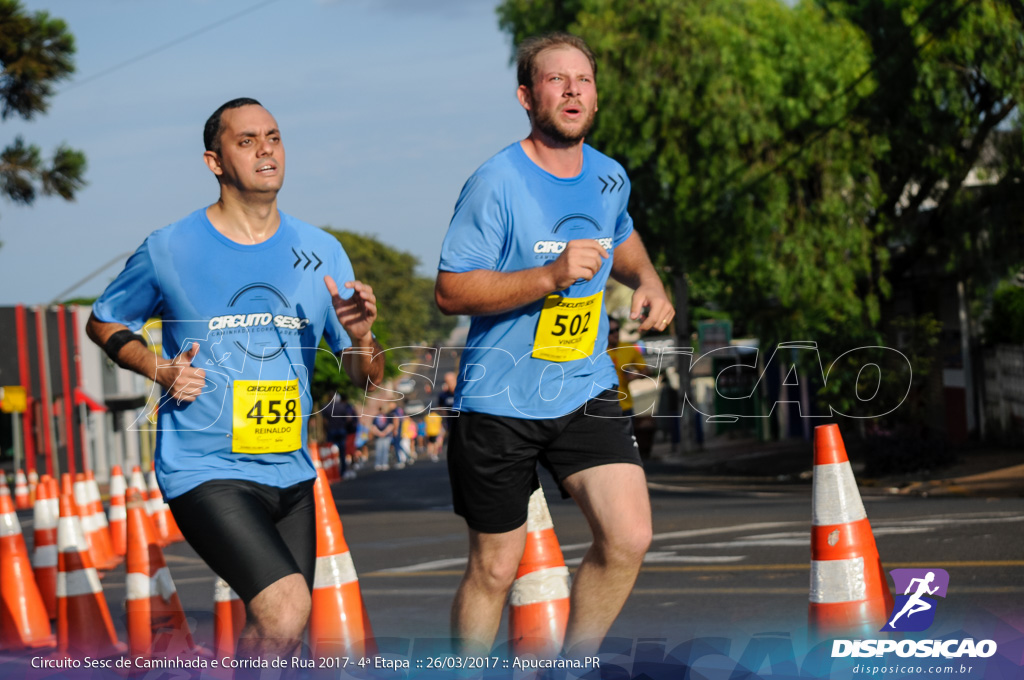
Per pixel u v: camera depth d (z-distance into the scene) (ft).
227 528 37.52
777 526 106.11
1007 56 203.31
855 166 214.90
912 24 209.77
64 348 381.40
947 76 208.54
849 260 221.05
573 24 244.83
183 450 39.32
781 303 225.76
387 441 307.58
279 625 36.91
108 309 40.27
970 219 218.18
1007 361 213.87
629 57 228.43
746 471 231.91
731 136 218.38
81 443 386.52
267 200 40.06
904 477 177.47
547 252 39.96
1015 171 212.84
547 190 39.73
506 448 40.29
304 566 40.83
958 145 216.54
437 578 82.74
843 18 229.25
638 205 240.53
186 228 40.06
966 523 97.81
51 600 76.95
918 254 231.09
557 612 45.60
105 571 102.99
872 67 209.46
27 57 267.80
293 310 40.50
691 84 221.66
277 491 40.09
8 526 66.13
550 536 46.50
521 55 40.06
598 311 41.09
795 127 219.82
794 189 221.66
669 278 277.23
